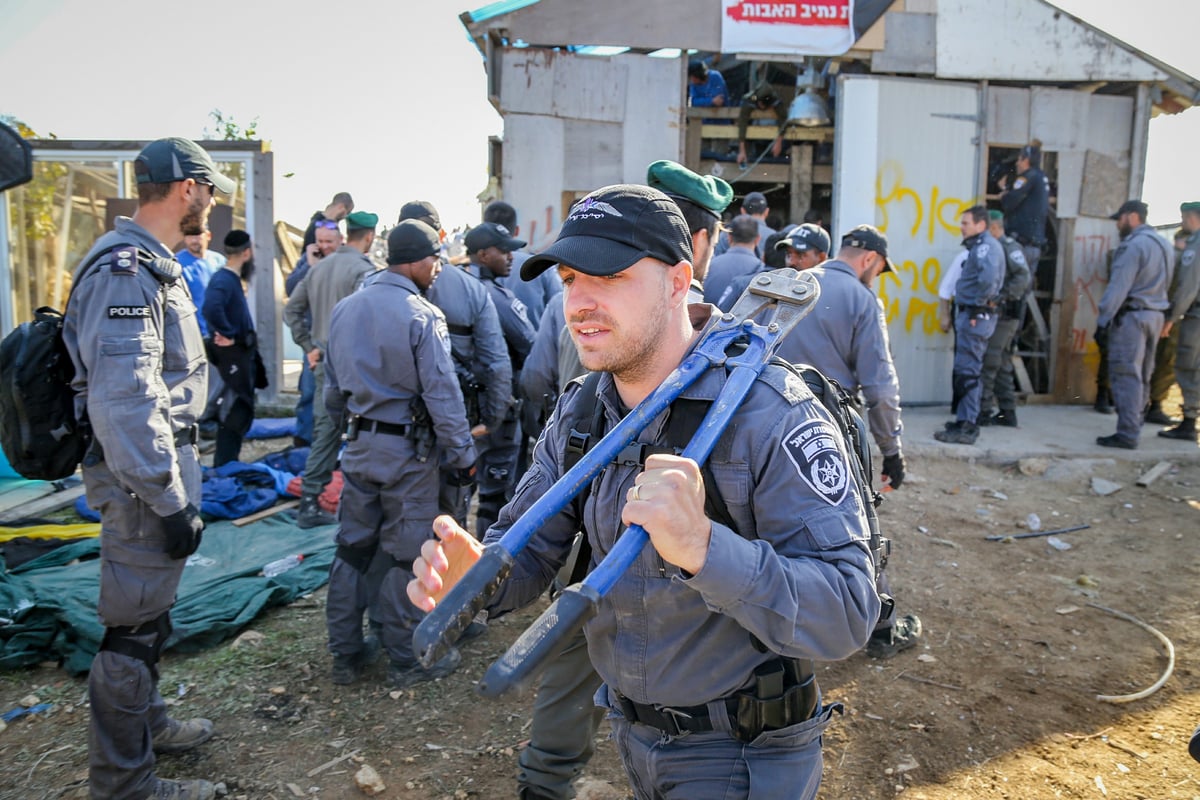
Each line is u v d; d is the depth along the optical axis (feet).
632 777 5.21
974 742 9.91
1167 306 20.94
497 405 13.42
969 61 26.37
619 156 26.14
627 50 26.63
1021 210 25.79
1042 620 13.08
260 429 24.29
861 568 4.13
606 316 4.37
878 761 9.57
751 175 30.37
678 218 4.56
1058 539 16.44
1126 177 27.61
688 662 4.66
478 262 14.90
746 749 4.76
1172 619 13.03
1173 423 25.23
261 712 10.61
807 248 12.13
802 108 27.61
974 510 18.06
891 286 26.61
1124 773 9.29
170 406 8.24
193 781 8.87
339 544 11.38
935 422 24.61
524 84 25.73
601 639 4.95
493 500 14.89
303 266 23.04
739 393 4.38
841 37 25.94
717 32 25.79
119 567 8.15
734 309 4.96
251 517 17.28
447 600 3.70
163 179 8.32
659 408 4.38
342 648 11.17
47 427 7.98
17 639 11.88
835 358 11.31
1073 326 27.84
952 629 12.79
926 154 26.53
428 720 10.50
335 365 11.19
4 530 16.15
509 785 9.27
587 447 4.98
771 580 3.76
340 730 10.27
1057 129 27.14
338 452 17.33
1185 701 10.71
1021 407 27.45
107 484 8.05
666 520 3.59
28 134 28.55
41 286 29.45
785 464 4.28
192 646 12.17
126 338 7.72
